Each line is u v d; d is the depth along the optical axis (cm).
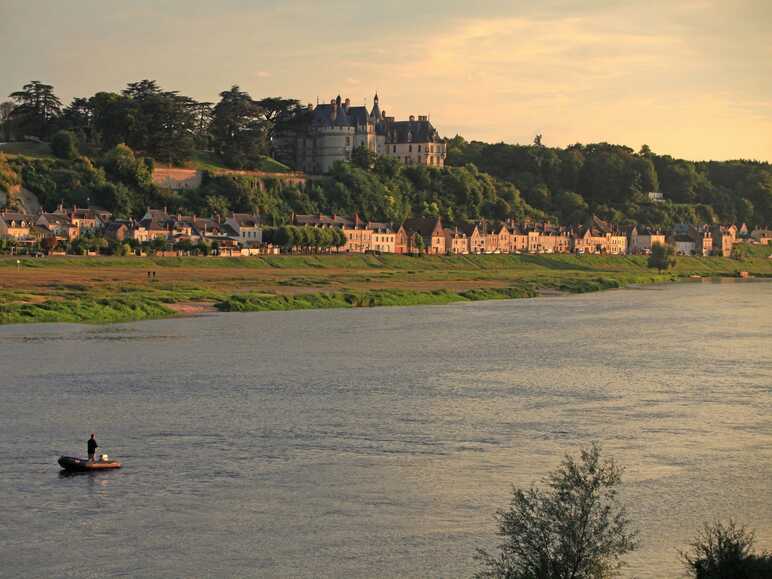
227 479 9062
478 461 9706
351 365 15425
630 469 9462
